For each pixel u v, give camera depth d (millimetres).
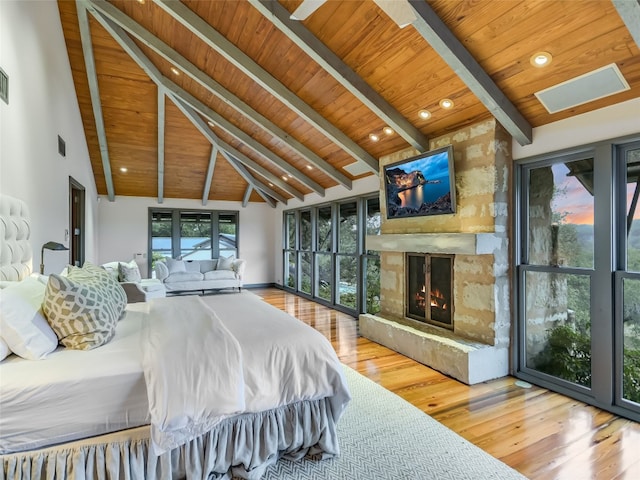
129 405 1654
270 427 1998
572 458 2111
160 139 6426
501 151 3324
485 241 3211
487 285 3387
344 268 6523
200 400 1630
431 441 2303
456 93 3201
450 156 3564
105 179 7453
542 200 3219
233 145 6945
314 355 2104
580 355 2939
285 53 3545
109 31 4215
